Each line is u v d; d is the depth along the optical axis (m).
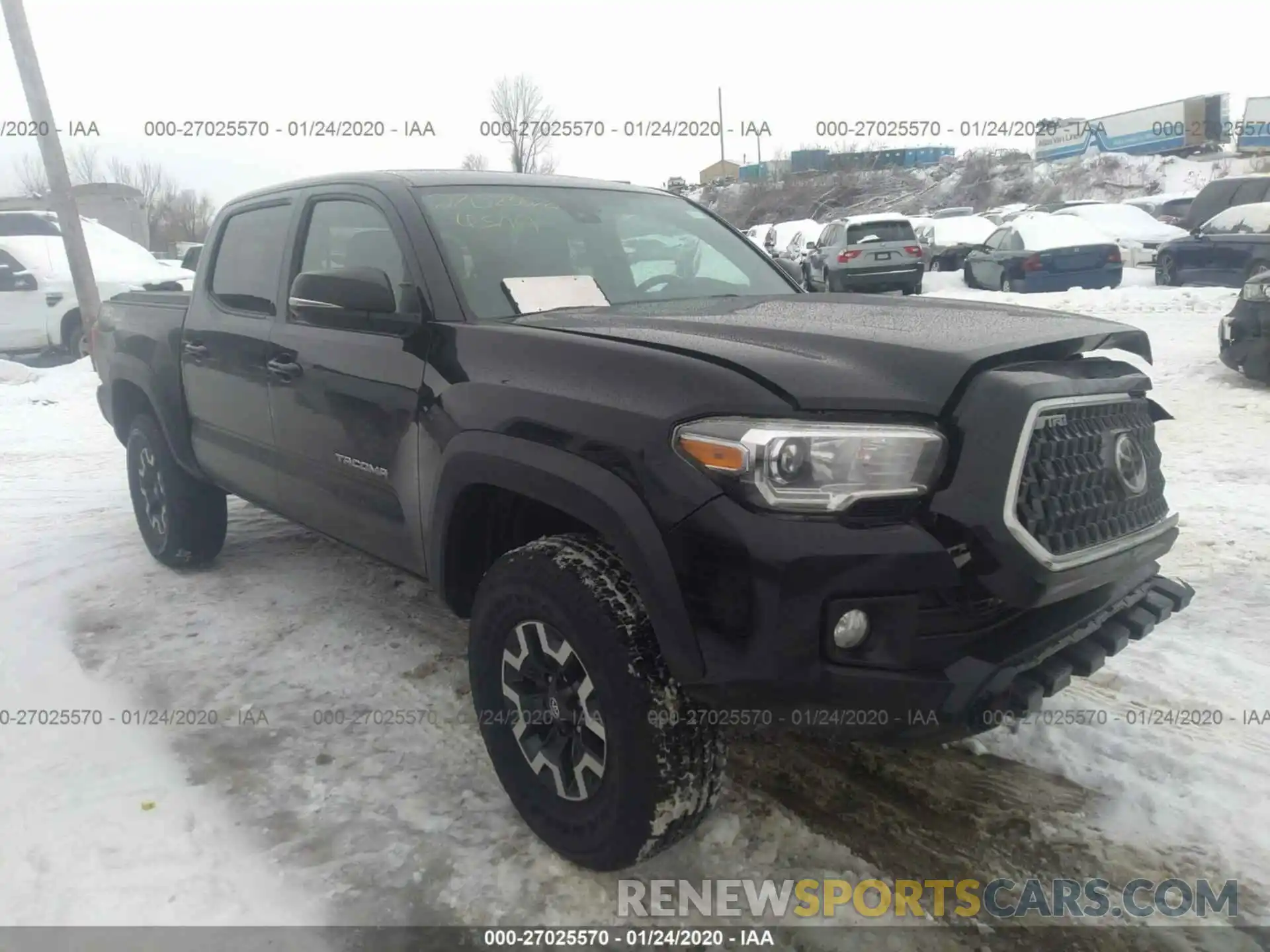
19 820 2.83
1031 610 2.33
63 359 13.27
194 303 4.39
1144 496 2.57
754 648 2.09
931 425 2.16
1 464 7.55
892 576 2.07
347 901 2.50
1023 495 2.16
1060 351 2.40
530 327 2.74
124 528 5.68
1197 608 4.02
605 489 2.29
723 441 2.11
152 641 4.05
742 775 3.00
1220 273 14.92
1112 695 3.38
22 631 4.18
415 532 3.04
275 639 4.04
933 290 19.11
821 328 2.52
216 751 3.20
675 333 2.53
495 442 2.58
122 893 2.52
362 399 3.16
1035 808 2.81
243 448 4.00
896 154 41.47
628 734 2.30
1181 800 2.81
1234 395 7.79
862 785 2.95
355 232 3.48
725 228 4.07
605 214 3.68
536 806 2.63
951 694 2.11
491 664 2.69
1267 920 2.38
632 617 2.31
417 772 3.06
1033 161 39.59
